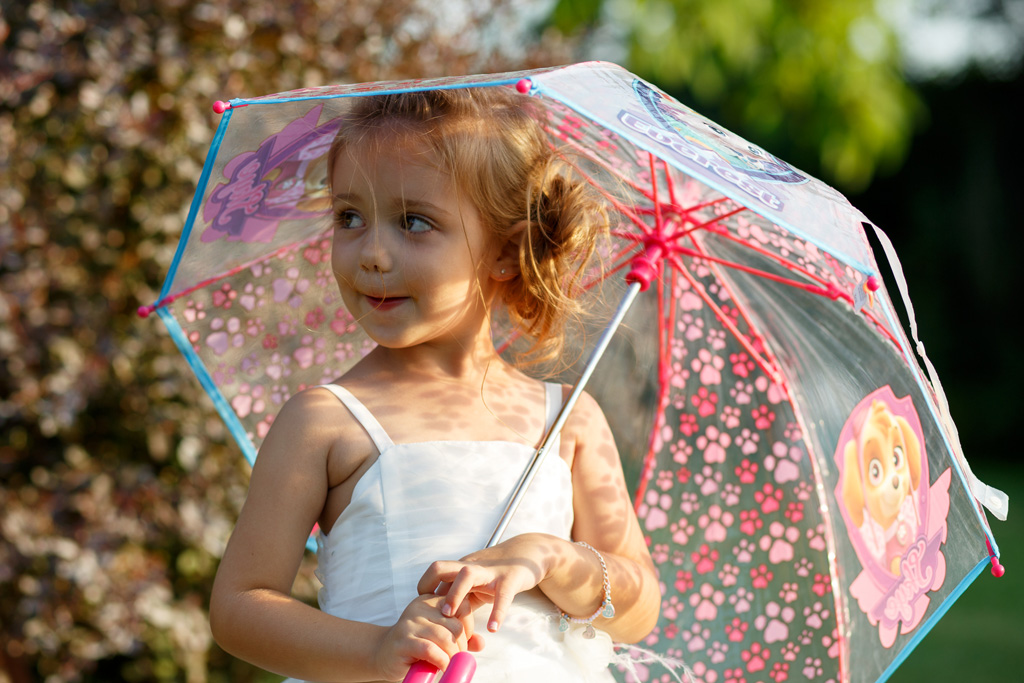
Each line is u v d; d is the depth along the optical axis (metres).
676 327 2.16
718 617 2.09
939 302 10.52
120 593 3.35
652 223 2.06
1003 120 10.39
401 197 1.63
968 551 1.68
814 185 1.61
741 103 7.27
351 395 1.68
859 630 1.93
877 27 6.78
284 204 1.97
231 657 4.02
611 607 1.65
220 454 3.52
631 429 2.17
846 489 1.98
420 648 1.40
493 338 2.00
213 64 3.35
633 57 6.03
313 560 3.49
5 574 3.15
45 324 3.21
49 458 3.34
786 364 2.08
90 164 3.23
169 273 1.99
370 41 3.56
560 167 1.94
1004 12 10.41
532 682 1.55
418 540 1.58
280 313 2.10
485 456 1.66
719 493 2.13
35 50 3.11
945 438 1.63
